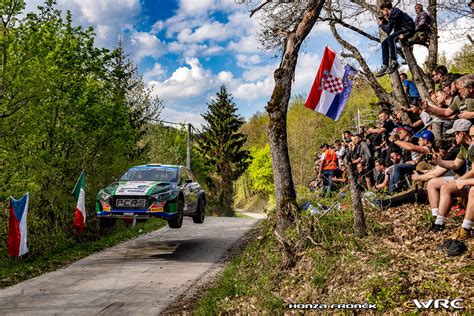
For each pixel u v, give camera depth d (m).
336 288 5.00
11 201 10.85
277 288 5.88
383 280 4.55
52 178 14.29
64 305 6.76
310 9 7.91
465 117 5.64
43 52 13.51
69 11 15.40
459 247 4.80
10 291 7.80
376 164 9.41
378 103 11.59
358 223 6.34
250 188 75.19
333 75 9.87
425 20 9.70
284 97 7.84
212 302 6.30
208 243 12.64
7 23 12.85
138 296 7.25
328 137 42.97
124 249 12.18
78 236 14.84
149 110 26.69
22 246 10.80
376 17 11.52
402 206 7.37
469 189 5.44
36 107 13.10
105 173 16.23
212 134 47.59
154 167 12.10
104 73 16.31
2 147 12.82
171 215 10.35
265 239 8.69
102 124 15.88
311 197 8.54
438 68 8.23
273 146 7.75
